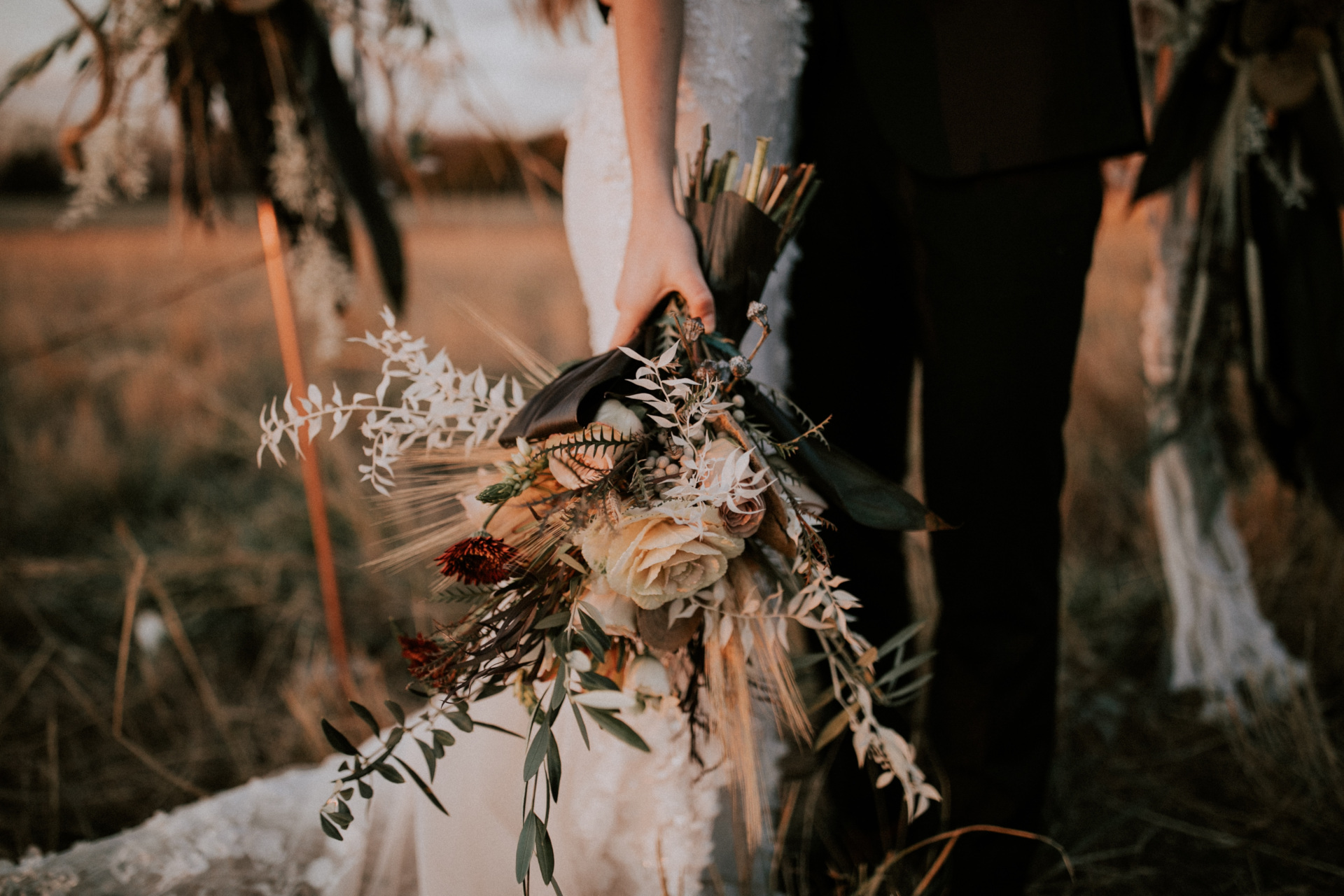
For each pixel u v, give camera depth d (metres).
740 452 1.00
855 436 1.57
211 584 3.04
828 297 1.49
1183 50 1.75
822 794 1.74
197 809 1.59
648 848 1.28
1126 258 5.80
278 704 2.42
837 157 1.43
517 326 6.99
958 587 1.38
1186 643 2.25
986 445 1.32
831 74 1.44
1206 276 1.93
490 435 1.20
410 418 1.09
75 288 8.14
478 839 1.32
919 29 1.30
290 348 2.13
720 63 1.27
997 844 1.41
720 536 0.95
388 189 2.36
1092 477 3.26
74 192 1.93
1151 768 2.03
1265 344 1.88
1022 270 1.28
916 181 1.32
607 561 0.95
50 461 3.86
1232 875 1.71
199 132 2.07
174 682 2.53
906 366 1.57
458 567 0.98
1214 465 2.16
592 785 1.26
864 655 1.10
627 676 1.11
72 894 1.42
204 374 5.14
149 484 3.85
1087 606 2.69
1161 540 2.29
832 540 1.50
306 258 2.26
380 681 2.45
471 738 1.33
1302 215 1.79
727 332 1.17
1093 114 1.26
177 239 2.23
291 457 3.98
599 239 1.36
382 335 1.08
